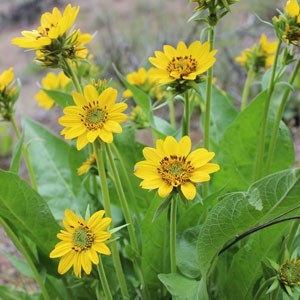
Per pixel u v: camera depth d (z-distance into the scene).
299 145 0.82
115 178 0.34
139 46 1.10
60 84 0.49
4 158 0.94
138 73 0.48
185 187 0.27
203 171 0.27
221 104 0.49
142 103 0.43
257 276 0.35
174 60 0.31
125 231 0.42
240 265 0.35
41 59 0.31
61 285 0.42
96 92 0.29
